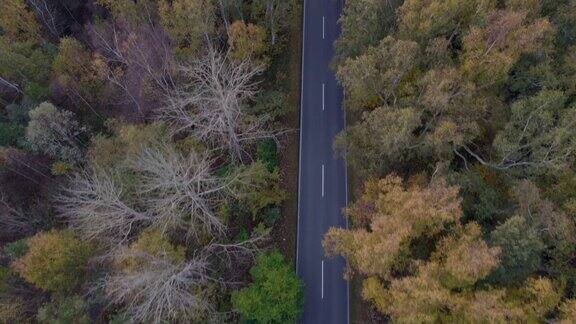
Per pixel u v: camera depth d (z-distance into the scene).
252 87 46.72
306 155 44.16
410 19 33.75
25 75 46.66
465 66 32.75
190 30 40.41
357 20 36.50
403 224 26.59
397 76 32.34
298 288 33.53
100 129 45.72
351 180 42.62
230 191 34.69
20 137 43.25
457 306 24.91
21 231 39.62
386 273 27.42
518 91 36.25
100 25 47.12
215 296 34.94
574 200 28.62
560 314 25.00
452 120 32.09
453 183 31.19
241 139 37.12
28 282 33.88
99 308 32.53
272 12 43.97
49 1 53.41
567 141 29.89
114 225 31.61
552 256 28.22
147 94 42.25
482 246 25.22
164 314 31.39
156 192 35.59
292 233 40.81
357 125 35.31
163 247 30.97
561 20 35.19
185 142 37.34
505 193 32.50
